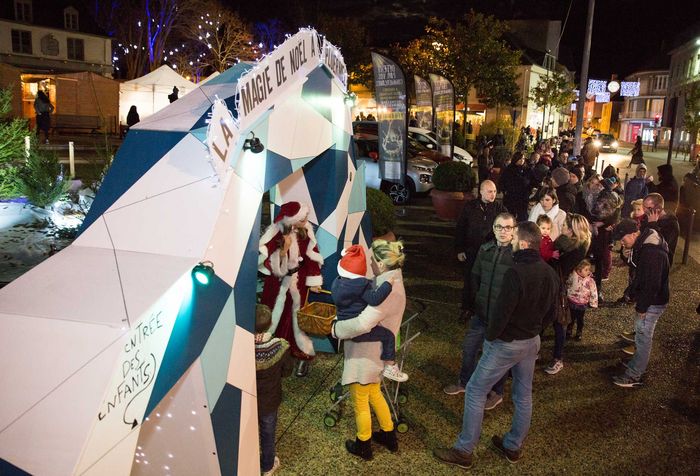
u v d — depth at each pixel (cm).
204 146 341
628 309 754
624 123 7750
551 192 654
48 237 846
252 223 360
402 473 400
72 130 2788
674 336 665
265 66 375
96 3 4259
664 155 4388
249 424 347
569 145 2234
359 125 1548
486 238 604
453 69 3053
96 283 277
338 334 390
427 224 1206
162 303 268
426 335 632
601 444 445
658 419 483
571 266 549
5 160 1031
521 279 374
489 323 386
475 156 2789
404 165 1048
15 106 2702
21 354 244
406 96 1022
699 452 438
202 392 301
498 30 3003
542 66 5125
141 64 4338
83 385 235
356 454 416
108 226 323
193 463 309
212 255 308
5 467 229
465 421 406
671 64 6481
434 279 836
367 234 644
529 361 399
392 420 452
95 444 232
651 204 596
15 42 3488
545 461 422
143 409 261
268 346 373
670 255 645
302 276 525
